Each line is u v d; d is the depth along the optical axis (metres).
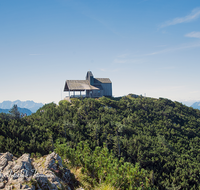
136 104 92.38
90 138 54.50
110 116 72.19
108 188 12.38
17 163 10.02
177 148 66.44
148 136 66.00
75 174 13.78
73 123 59.84
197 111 109.00
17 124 54.78
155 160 53.22
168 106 100.88
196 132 83.81
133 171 14.95
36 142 46.62
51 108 72.06
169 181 48.59
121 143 56.06
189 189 46.94
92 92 97.88
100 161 16.41
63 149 16.91
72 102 81.88
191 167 54.59
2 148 41.72
